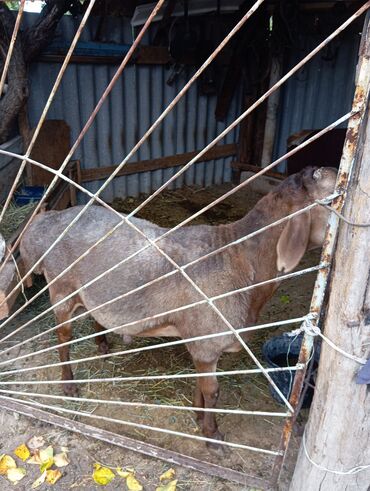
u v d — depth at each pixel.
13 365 2.94
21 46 4.02
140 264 2.19
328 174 1.87
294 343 2.82
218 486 2.17
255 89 6.32
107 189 5.95
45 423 2.51
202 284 2.10
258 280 2.12
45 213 2.58
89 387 2.81
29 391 2.75
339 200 1.37
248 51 6.09
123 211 5.78
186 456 2.21
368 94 1.21
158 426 2.54
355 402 1.57
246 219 2.15
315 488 1.78
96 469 2.23
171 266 2.15
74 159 5.48
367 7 1.08
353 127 1.26
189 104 6.29
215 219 5.75
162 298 2.17
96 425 2.53
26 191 4.30
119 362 3.03
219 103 6.40
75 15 4.82
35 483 2.17
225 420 2.58
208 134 6.64
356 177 1.32
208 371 2.22
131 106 5.73
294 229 1.87
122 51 5.29
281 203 2.01
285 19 5.21
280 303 3.79
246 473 2.25
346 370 1.53
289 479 2.21
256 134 6.66
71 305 2.48
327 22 5.40
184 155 6.47
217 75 6.17
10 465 2.24
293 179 1.99
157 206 6.06
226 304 2.10
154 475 2.23
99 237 2.29
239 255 2.12
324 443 1.68
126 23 5.38
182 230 2.29
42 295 3.66
